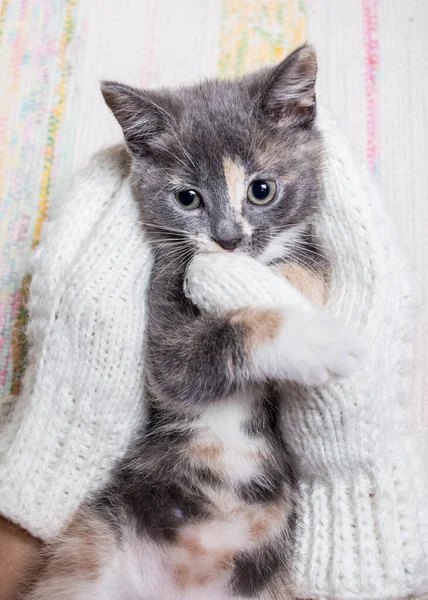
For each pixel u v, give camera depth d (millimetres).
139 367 391
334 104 478
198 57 486
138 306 393
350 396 366
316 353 352
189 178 396
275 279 374
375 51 482
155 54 484
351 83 479
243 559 384
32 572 389
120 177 419
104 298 383
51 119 477
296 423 380
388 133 476
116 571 380
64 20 484
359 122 476
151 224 405
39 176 473
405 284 397
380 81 480
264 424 393
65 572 380
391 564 364
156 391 382
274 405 395
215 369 364
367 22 484
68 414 387
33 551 394
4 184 472
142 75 484
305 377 355
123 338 385
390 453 374
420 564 369
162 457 390
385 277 387
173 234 403
